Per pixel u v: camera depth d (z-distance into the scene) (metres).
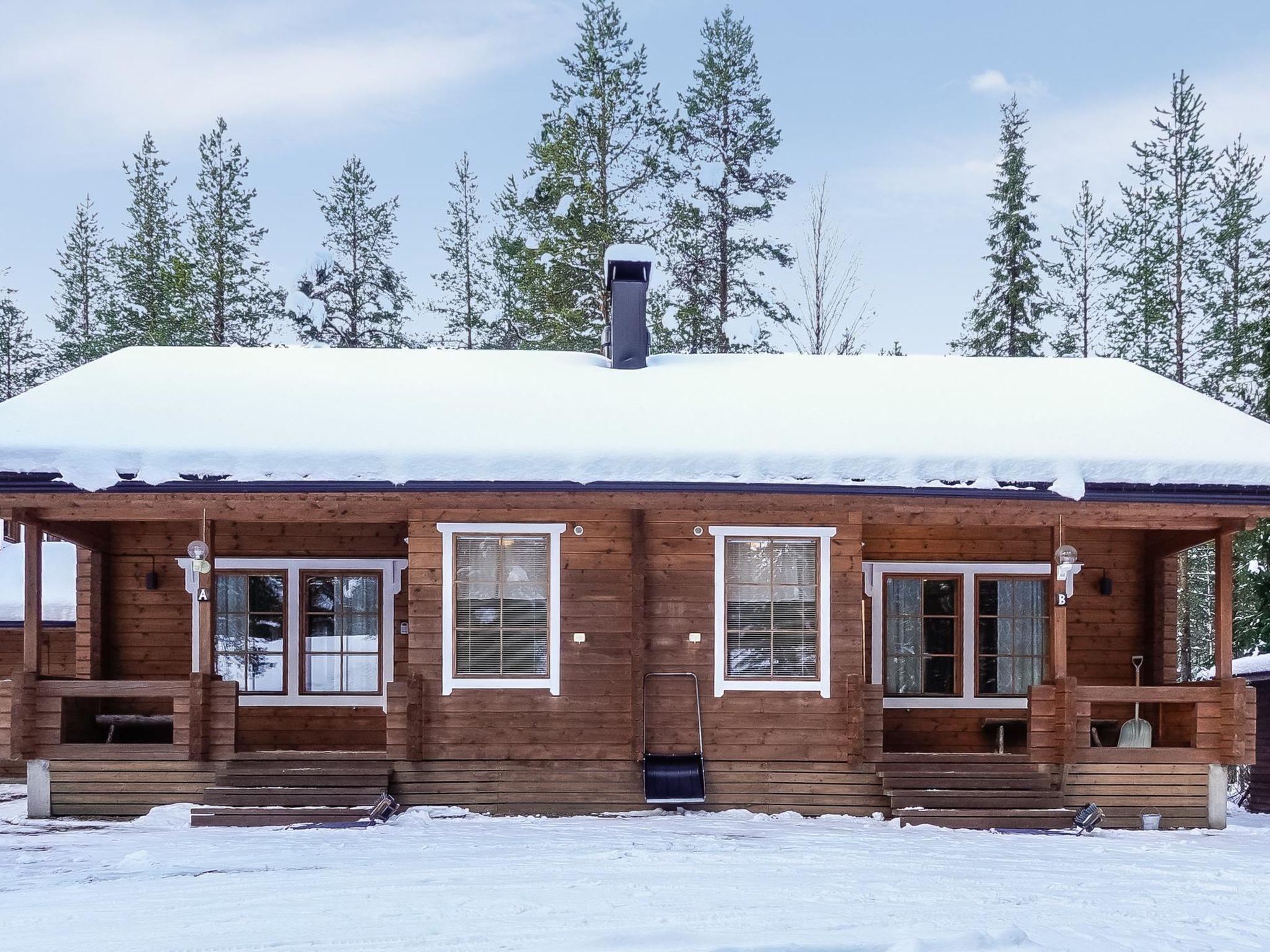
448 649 12.12
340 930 6.61
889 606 14.27
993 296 31.05
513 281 33.91
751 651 12.39
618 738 12.15
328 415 12.70
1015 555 14.33
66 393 13.05
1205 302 31.02
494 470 11.71
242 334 33.31
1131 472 12.06
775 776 12.17
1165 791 12.27
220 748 11.88
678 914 7.04
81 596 13.77
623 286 15.41
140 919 7.00
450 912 7.09
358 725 13.90
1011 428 12.94
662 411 13.16
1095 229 34.09
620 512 12.45
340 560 14.04
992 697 14.12
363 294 34.59
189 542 14.05
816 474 11.91
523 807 11.99
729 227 30.52
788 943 6.16
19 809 12.52
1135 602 14.34
